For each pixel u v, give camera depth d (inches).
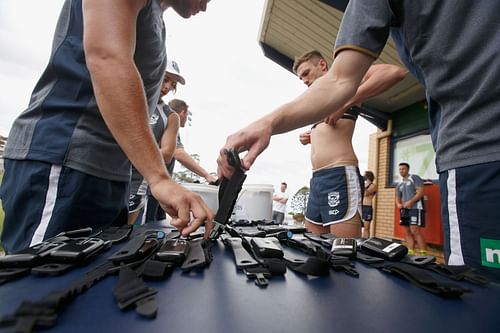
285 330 9.2
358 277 16.0
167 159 68.6
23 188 25.9
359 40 30.5
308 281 14.9
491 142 20.9
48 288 11.6
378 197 201.5
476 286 15.1
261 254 17.8
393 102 183.2
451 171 23.8
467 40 21.9
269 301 11.7
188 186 47.9
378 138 207.6
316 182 78.4
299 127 31.9
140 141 20.8
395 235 173.5
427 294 13.4
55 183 26.4
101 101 20.4
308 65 78.9
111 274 14.0
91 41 20.1
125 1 21.5
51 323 8.5
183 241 20.3
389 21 29.0
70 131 27.1
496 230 20.3
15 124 28.7
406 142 186.7
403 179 170.4
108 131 29.5
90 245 17.3
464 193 22.6
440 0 23.3
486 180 20.9
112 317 9.4
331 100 31.5
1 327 7.9
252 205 56.7
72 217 27.6
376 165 206.5
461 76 22.8
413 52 27.2
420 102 177.8
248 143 26.9
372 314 10.8
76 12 28.2
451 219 23.8
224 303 11.3
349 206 70.0
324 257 18.9
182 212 20.3
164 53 34.6
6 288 11.5
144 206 72.1
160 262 14.9
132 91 20.4
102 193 30.1
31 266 13.8
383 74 59.3
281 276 15.6
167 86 69.9
